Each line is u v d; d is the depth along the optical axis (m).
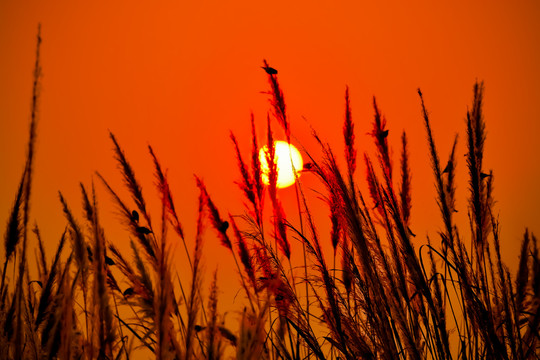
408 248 15.41
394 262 15.41
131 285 14.92
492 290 15.57
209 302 14.59
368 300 15.37
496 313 15.50
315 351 15.41
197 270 14.52
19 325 14.59
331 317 15.43
